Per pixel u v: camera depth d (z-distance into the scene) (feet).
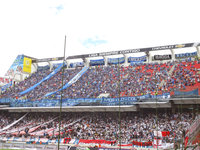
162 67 200.75
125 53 221.66
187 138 107.65
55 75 246.06
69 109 179.93
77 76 229.45
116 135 140.36
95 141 136.26
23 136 161.48
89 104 167.53
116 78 205.57
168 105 151.23
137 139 132.57
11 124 187.52
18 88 238.68
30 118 192.75
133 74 203.92
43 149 122.62
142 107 159.43
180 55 209.26
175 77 179.01
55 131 161.68
